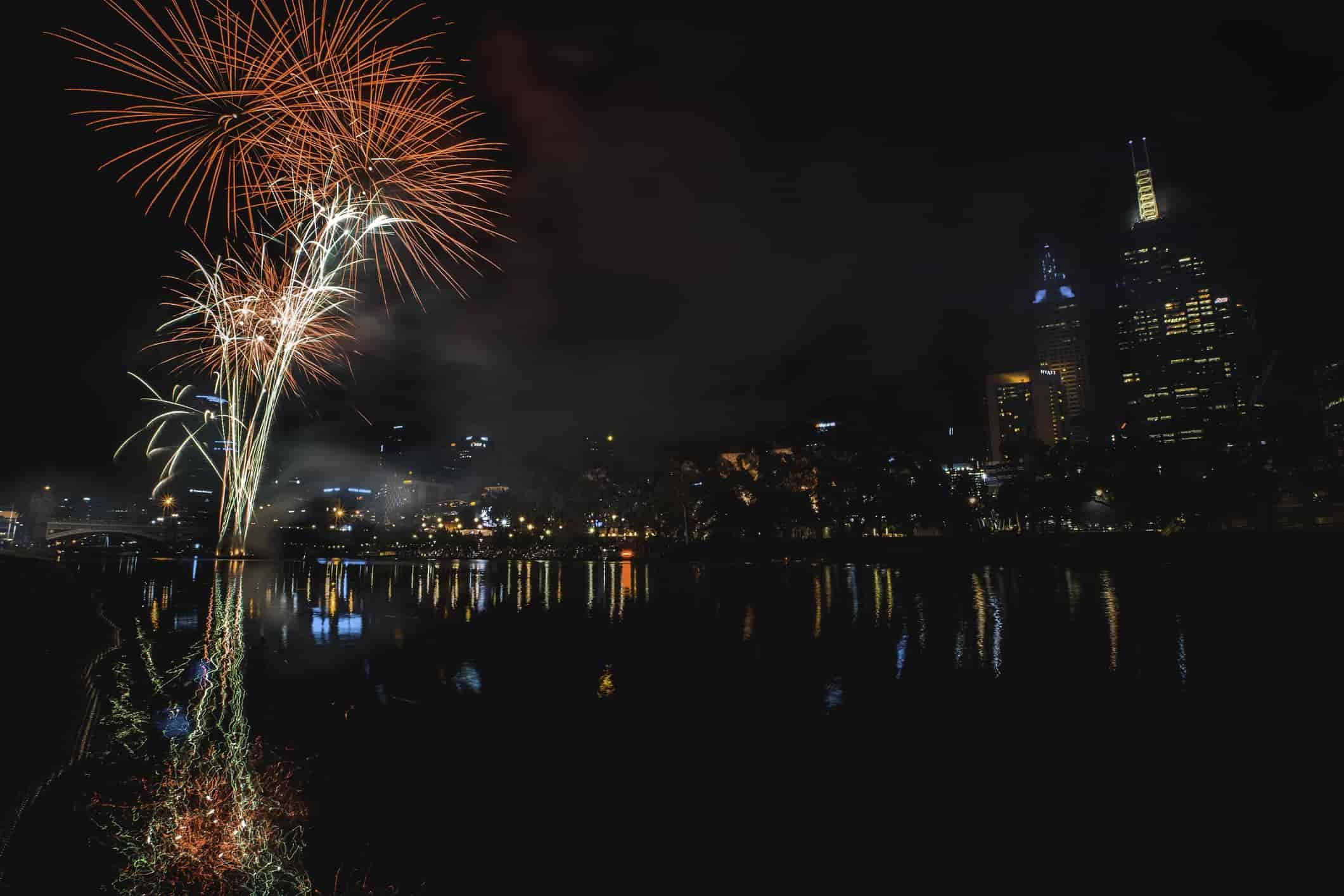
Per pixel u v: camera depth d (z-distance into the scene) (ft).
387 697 75.20
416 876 36.68
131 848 38.58
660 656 101.04
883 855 40.42
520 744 59.72
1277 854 40.83
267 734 60.95
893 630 129.08
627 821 44.27
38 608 140.87
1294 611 152.66
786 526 519.60
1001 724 66.33
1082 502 389.60
